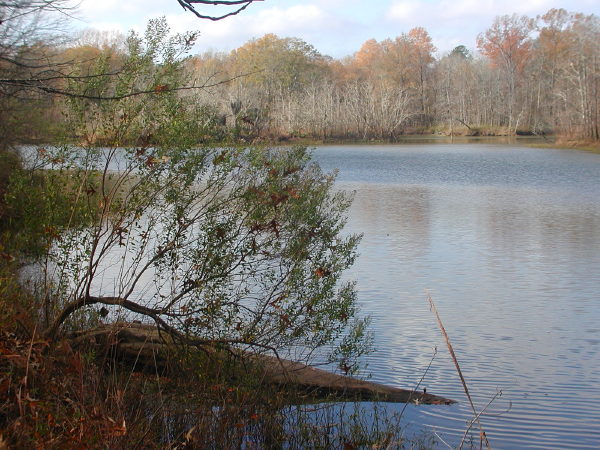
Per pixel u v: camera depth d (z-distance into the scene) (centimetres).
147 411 563
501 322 999
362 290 1194
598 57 6316
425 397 716
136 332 706
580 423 657
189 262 718
